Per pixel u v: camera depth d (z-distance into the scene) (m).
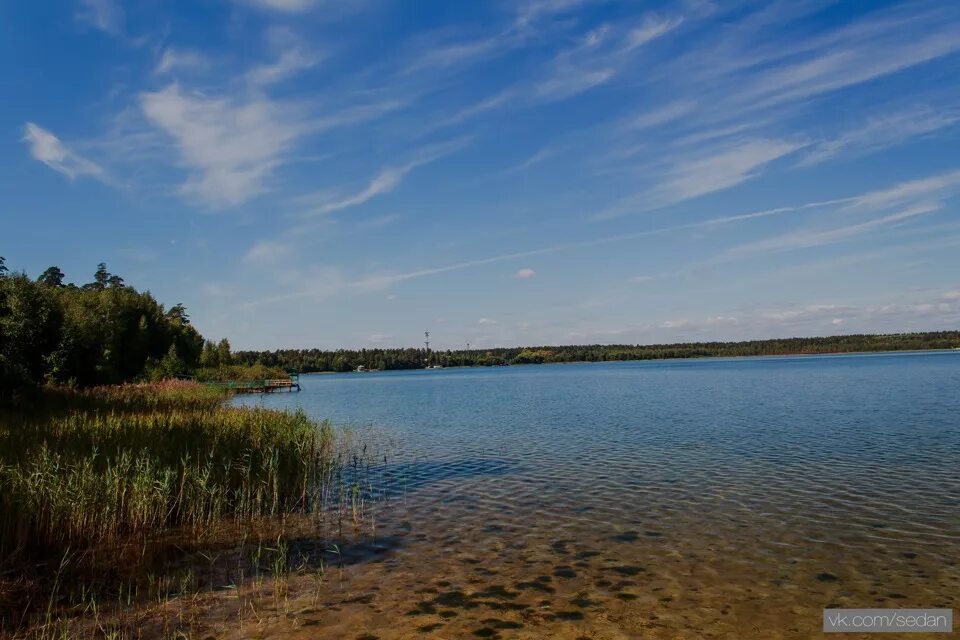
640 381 81.19
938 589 8.91
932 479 15.83
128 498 11.92
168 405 28.00
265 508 13.88
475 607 8.45
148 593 8.96
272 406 44.19
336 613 8.26
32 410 22.84
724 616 8.11
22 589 8.82
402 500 14.86
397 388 86.31
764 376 80.94
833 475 16.58
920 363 115.94
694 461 19.20
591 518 12.95
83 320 40.53
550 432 27.75
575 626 7.83
